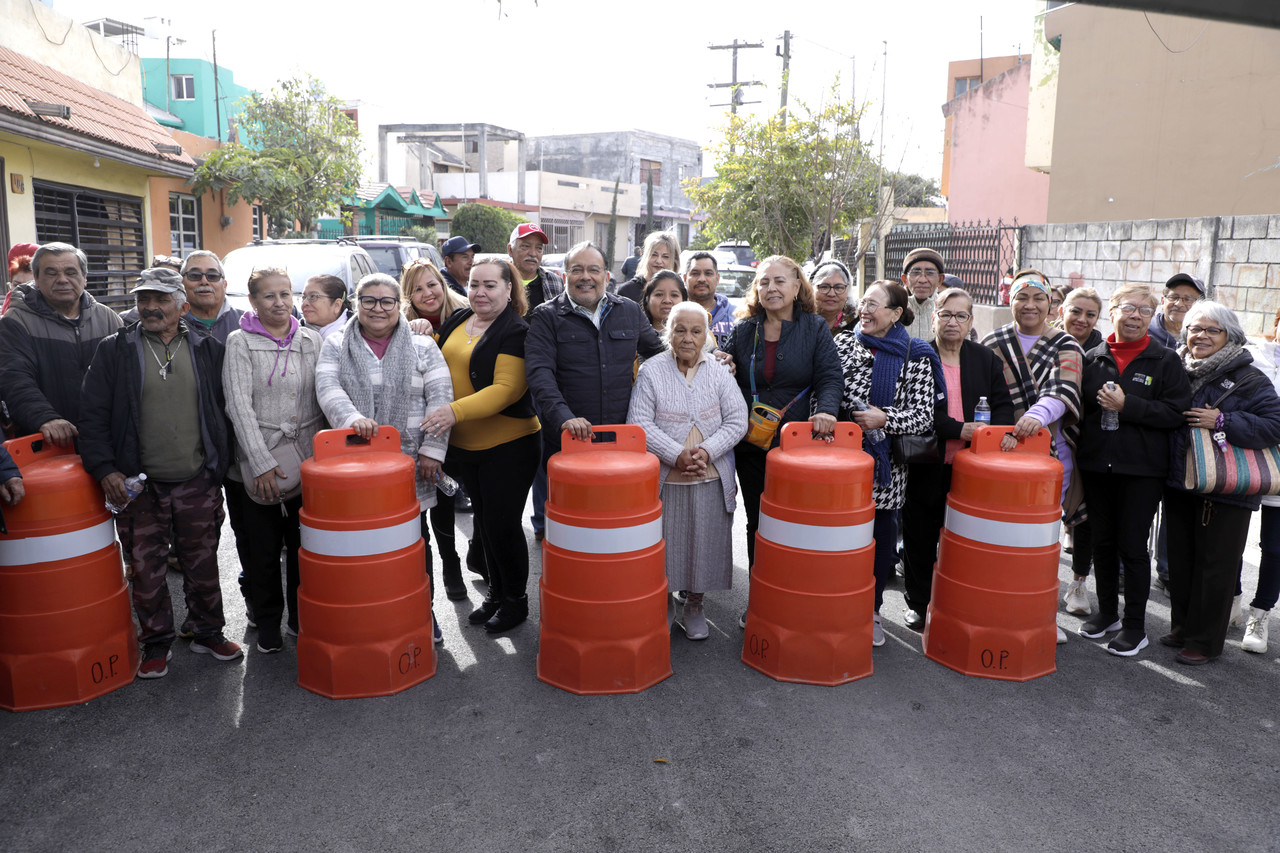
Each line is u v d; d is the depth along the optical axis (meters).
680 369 4.28
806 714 3.65
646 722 3.58
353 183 23.30
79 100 11.59
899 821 2.95
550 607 3.83
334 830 2.90
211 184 15.87
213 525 4.04
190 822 2.93
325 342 4.16
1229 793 3.13
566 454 3.90
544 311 4.28
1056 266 11.51
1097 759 3.33
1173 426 4.07
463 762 3.29
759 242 19.81
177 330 3.94
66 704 3.67
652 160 51.22
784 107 19.33
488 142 48.09
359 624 3.70
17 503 3.49
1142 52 11.19
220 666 4.06
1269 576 4.24
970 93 19.81
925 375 4.27
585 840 2.86
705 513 4.23
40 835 2.86
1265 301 8.82
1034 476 3.83
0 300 9.18
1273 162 10.09
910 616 4.62
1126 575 4.27
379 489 3.66
